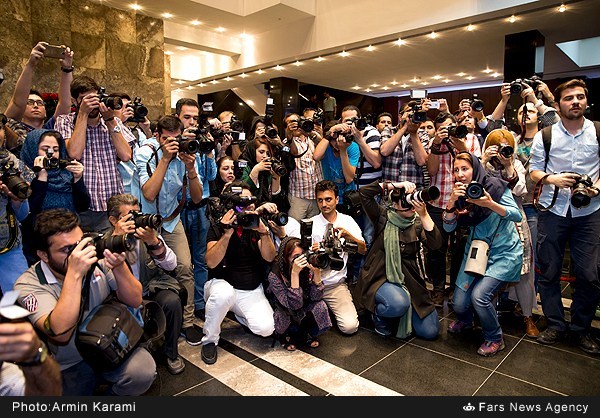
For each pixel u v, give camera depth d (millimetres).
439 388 2002
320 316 2430
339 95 11750
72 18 6125
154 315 1971
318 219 2842
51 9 5883
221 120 3887
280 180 3170
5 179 1807
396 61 8188
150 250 2107
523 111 2949
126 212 2061
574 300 2445
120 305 1706
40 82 5820
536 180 2438
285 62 8297
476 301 2342
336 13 7023
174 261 2234
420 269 2629
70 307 1418
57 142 2223
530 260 2605
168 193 2500
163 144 2441
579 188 2111
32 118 2719
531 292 2609
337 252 2406
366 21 6660
